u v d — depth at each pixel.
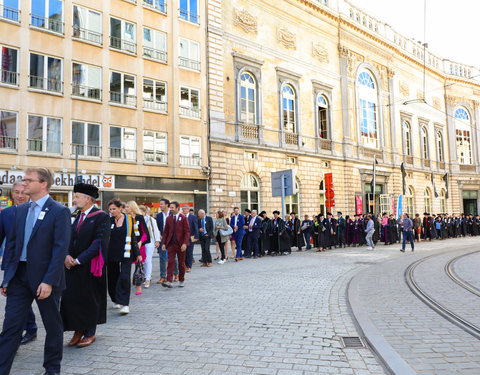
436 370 4.00
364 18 36.00
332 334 5.31
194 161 23.09
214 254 17.72
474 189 47.88
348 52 33.41
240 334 5.31
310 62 30.02
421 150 41.69
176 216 9.05
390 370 3.96
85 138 19.48
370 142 35.19
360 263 13.62
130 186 20.61
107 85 20.31
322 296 7.89
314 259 14.98
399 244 23.48
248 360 4.32
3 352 3.64
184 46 23.33
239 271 11.70
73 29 19.38
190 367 4.14
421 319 6.14
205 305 7.12
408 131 40.53
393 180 36.94
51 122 18.53
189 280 10.12
